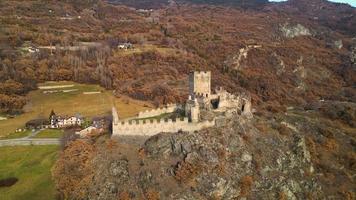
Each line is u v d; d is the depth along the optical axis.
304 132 119.50
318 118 137.88
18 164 105.19
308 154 106.94
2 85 166.88
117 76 190.62
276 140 103.56
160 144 92.81
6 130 133.88
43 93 171.25
